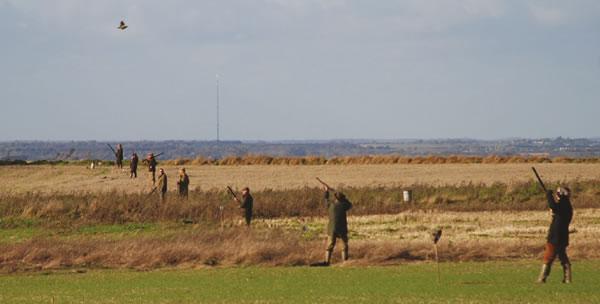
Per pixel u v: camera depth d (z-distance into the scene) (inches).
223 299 2320.4
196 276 2832.2
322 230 4197.8
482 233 3969.0
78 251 3277.6
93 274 2952.8
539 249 3257.9
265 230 3892.7
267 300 2281.0
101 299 2361.0
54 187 7116.1
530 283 2524.6
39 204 4820.4
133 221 4655.5
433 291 2390.5
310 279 2694.4
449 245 3277.6
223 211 4830.2
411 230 4151.1
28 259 3201.3
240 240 3410.4
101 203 4808.1
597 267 2874.0
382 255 3169.3
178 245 3316.9
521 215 4830.2
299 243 3420.3
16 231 4370.1
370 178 7834.6
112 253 3240.7
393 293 2364.7
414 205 5398.6
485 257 3191.4
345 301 2234.3
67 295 2454.5
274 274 2839.6
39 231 4343.0
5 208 4837.6
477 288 2438.5
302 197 5285.4
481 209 5216.5
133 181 7716.5
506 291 2368.4
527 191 5807.1
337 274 2802.7
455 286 2481.5
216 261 3201.3
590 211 4982.8
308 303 2212.1
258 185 6968.5
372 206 5285.4
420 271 2839.6
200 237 3545.8
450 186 6136.8
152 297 2388.0
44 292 2522.1
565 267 2532.0
